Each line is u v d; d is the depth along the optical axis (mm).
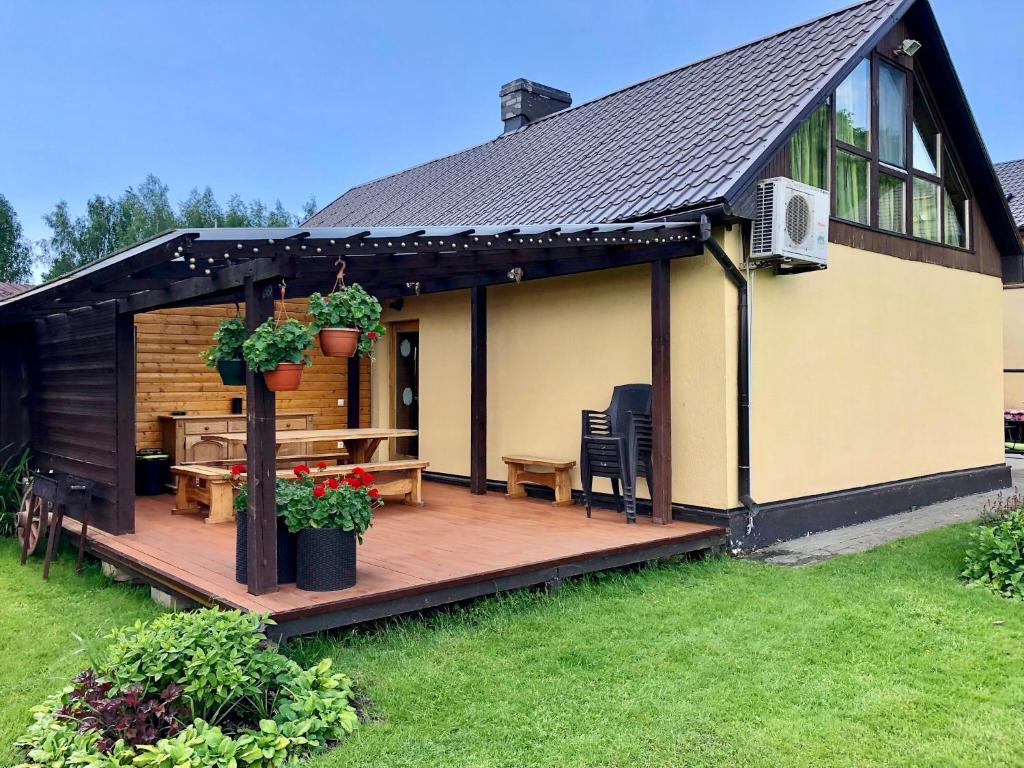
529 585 5211
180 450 8305
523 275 7613
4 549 6836
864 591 5262
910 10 8414
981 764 3016
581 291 7812
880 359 8281
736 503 6633
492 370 8836
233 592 4398
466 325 9281
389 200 12367
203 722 3078
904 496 8469
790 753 3109
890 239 8461
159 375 8711
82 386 6660
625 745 3178
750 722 3371
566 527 6512
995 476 10008
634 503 6691
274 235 3994
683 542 6184
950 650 4188
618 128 9609
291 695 3410
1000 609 4848
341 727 3307
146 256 3713
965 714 3438
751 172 6406
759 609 4922
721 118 7840
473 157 12398
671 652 4188
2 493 7422
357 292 4402
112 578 5734
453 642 4367
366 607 4398
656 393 6652
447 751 3158
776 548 6754
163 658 3229
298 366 4301
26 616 4930
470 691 3709
